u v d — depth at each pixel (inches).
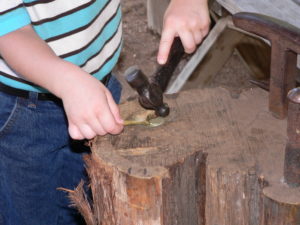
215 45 70.9
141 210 41.9
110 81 56.5
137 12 105.0
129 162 41.9
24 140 51.5
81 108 41.5
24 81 48.9
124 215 42.9
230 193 41.7
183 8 48.4
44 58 42.6
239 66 87.7
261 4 61.5
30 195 54.2
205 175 43.5
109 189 43.0
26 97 49.9
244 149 42.9
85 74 42.5
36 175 53.6
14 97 49.9
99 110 41.6
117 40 54.2
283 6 61.0
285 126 44.8
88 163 45.8
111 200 43.3
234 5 62.2
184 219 44.0
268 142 43.5
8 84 49.3
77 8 47.5
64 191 56.7
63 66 42.4
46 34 47.7
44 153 52.9
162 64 46.6
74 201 48.0
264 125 45.1
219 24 70.0
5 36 42.7
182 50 48.4
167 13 48.6
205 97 48.3
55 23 47.4
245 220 42.4
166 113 45.5
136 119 46.3
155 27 96.9
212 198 42.5
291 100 36.9
